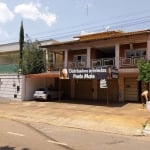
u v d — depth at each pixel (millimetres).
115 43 31359
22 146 12719
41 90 34875
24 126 19422
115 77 29391
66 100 34688
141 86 30906
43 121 21984
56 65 36281
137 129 17953
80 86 36125
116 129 18203
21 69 36094
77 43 33750
